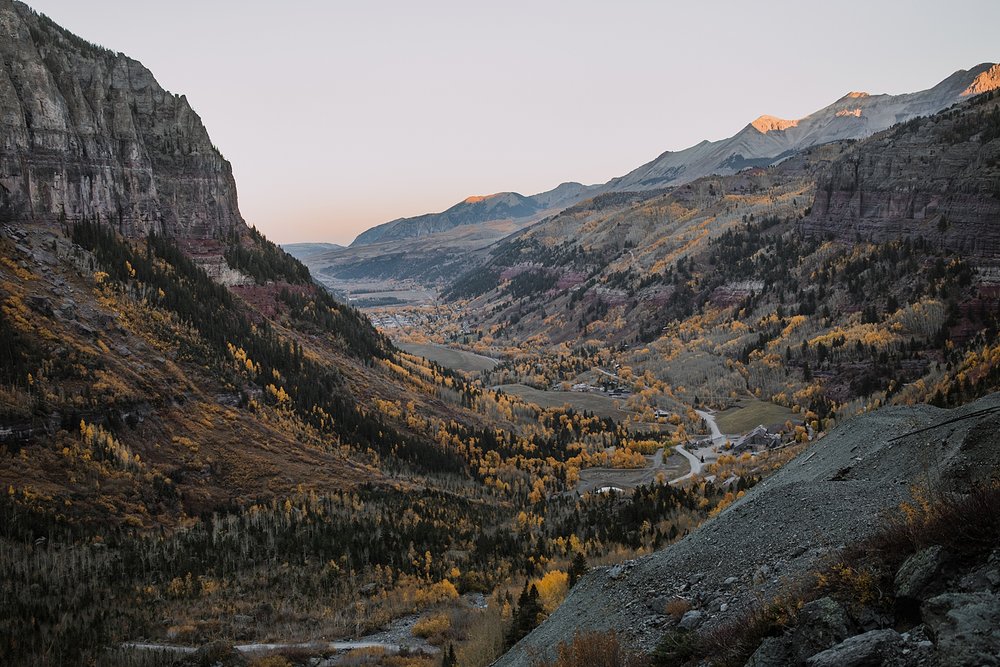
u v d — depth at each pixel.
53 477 123.88
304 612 99.81
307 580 111.75
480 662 68.75
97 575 101.00
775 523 45.44
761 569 39.09
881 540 26.97
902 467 48.03
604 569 56.09
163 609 94.88
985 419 36.56
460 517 161.38
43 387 138.88
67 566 101.06
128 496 130.38
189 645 84.69
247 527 133.12
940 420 60.69
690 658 30.39
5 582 91.38
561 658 37.84
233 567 114.06
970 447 35.72
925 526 24.56
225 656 78.44
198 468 152.00
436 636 89.69
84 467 129.62
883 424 71.56
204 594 102.19
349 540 129.38
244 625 92.88
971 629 18.48
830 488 47.84
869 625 22.81
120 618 89.50
